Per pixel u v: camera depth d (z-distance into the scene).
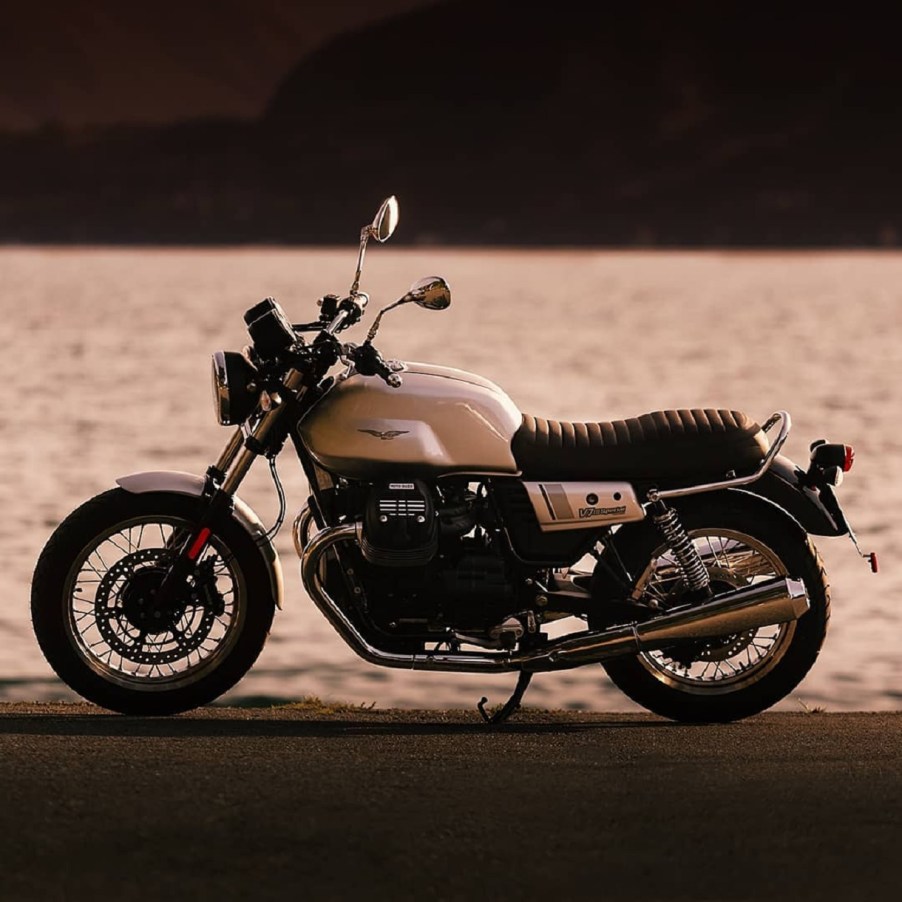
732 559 12.75
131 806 8.99
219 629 17.95
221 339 157.25
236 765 10.16
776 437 12.62
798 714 13.34
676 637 12.31
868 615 27.05
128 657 12.57
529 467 12.32
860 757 10.66
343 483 12.52
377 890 7.56
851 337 162.25
